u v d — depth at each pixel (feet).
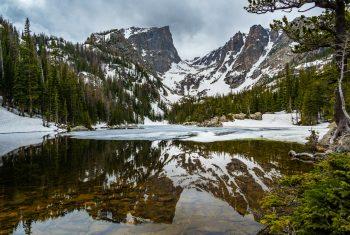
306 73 256.52
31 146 97.91
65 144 105.09
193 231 23.68
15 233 23.95
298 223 17.60
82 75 590.96
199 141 106.32
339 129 47.14
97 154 74.95
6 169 54.03
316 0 42.63
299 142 92.17
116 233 23.54
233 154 67.67
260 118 288.30
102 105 358.02
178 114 566.36
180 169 51.65
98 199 33.60
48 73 272.31
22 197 34.65
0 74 235.81
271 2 42.57
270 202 22.39
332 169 20.72
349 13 45.57
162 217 27.25
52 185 40.81
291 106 295.28
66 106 257.75
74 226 25.21
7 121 197.77
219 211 28.63
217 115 379.35
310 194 17.57
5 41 317.22
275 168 49.24
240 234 22.98
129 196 34.76
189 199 33.09
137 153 75.46
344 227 15.12
